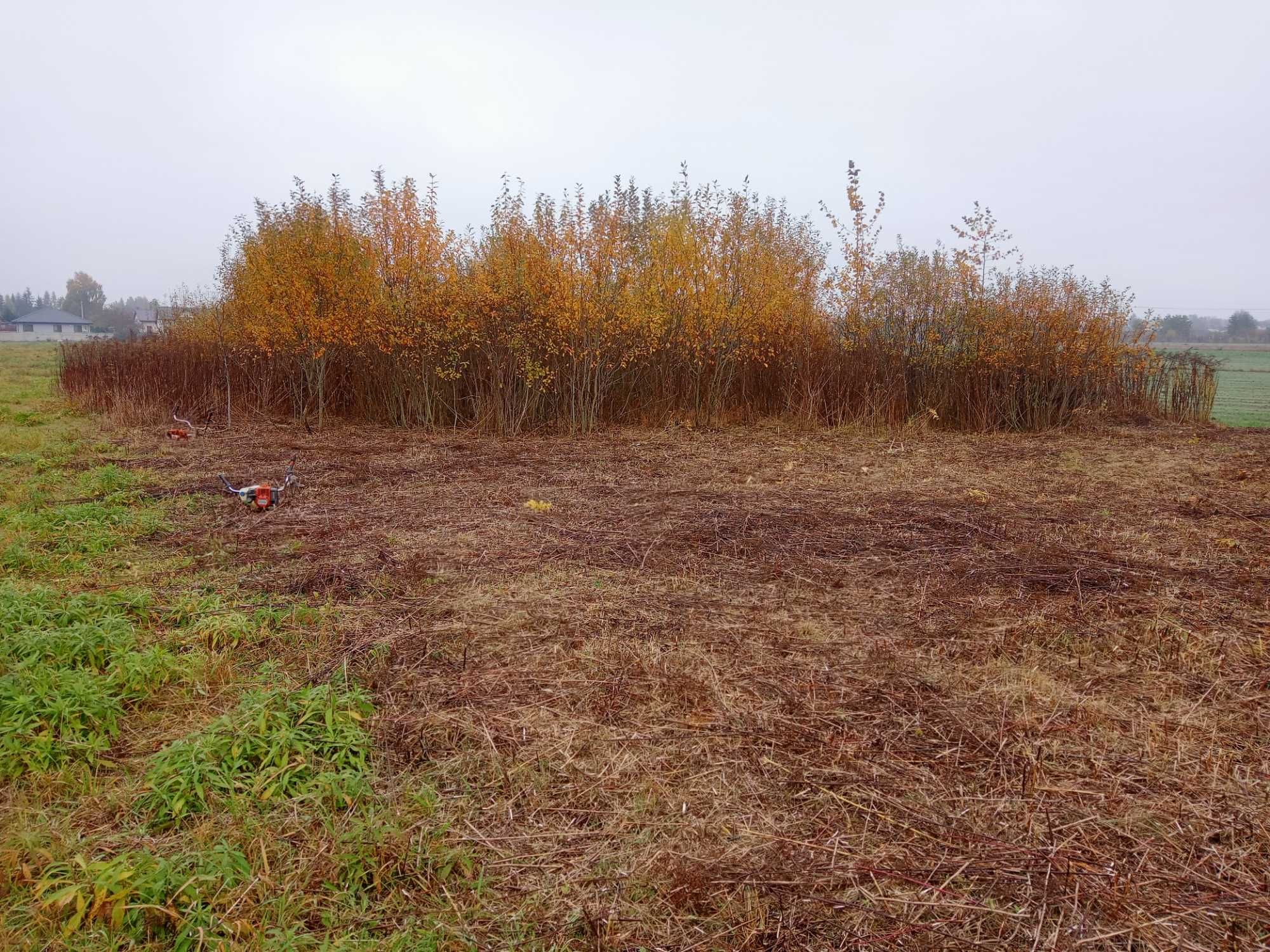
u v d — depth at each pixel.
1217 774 3.17
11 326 86.69
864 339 14.33
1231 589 5.21
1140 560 5.84
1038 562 5.75
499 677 3.93
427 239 13.58
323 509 7.31
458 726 3.47
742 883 2.56
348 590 5.11
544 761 3.23
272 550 5.97
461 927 2.40
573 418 13.09
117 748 3.31
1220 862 2.68
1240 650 4.30
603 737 3.41
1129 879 2.58
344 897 2.50
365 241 13.62
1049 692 3.85
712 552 5.97
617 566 5.64
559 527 6.66
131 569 5.45
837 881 2.58
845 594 5.13
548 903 2.50
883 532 6.52
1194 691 3.87
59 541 6.02
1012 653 4.27
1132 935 2.37
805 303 14.79
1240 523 7.00
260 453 10.55
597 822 2.88
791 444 12.05
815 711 3.64
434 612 4.75
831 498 7.92
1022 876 2.60
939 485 8.73
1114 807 2.96
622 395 13.98
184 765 3.02
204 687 3.76
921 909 2.46
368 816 2.84
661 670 3.99
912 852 2.71
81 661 3.87
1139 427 14.16
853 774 3.16
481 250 14.01
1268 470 9.80
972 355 13.91
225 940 2.25
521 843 2.77
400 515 7.07
